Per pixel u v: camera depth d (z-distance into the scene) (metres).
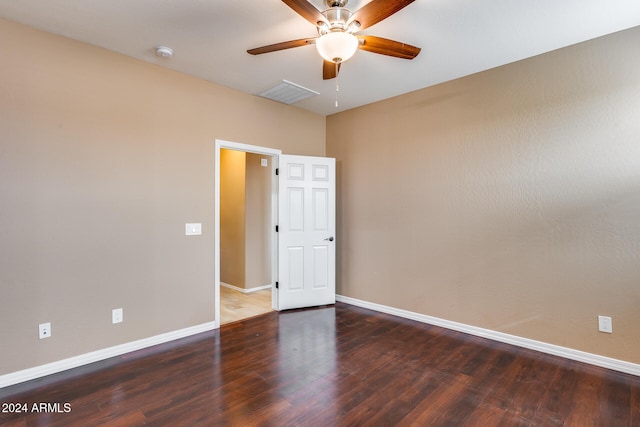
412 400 2.11
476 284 3.21
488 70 3.13
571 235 2.70
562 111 2.73
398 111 3.83
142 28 2.45
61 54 2.53
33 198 2.40
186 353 2.82
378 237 4.02
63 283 2.52
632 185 2.45
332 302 4.29
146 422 1.89
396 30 2.45
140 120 2.94
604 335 2.55
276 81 3.42
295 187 4.10
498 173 3.07
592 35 2.54
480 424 1.88
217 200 3.47
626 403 2.08
